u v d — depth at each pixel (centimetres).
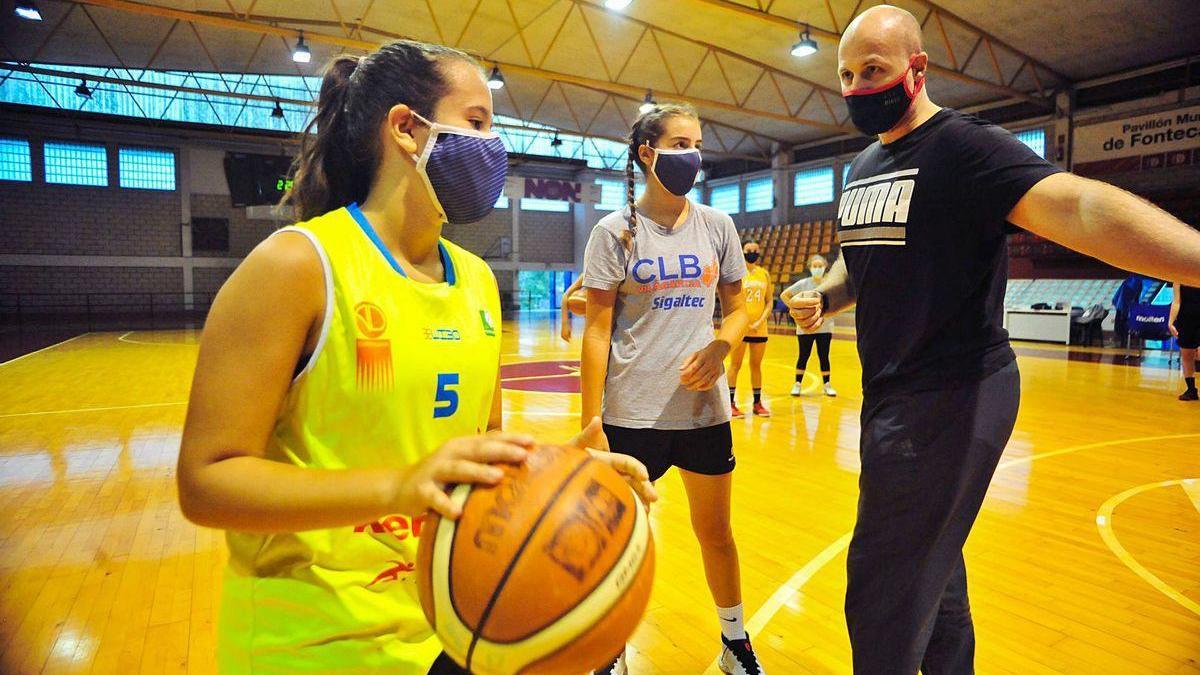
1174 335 724
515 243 2594
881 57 159
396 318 97
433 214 107
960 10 1207
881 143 175
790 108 1855
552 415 675
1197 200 1340
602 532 83
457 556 81
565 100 1936
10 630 252
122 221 1980
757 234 2317
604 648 82
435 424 102
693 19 1329
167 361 1066
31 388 812
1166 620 259
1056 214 131
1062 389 795
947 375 155
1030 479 445
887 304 165
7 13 1368
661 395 216
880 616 155
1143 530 353
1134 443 541
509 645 79
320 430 95
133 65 1700
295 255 90
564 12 1320
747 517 380
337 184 112
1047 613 265
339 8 1300
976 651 238
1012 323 1384
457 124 103
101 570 307
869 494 162
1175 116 1416
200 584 293
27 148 1856
